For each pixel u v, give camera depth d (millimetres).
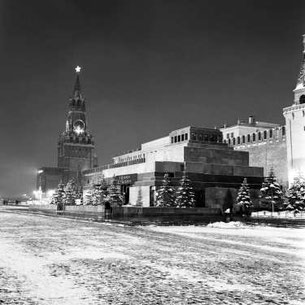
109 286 12359
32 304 10211
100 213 50438
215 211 53281
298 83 95125
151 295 11430
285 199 68312
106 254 18875
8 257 17312
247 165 83875
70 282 12727
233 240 27375
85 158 192625
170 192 65500
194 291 12055
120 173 102000
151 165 83188
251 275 14719
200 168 75438
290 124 93000
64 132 199375
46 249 20078
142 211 50094
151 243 24078
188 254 19625
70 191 97500
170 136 92562
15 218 50188
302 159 89500
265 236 30984
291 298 11555
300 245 25047
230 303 10828
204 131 86000
